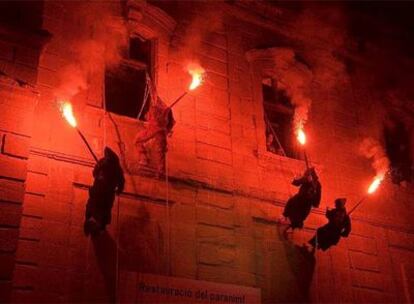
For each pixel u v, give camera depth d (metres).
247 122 15.52
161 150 13.05
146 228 12.80
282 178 15.21
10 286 10.34
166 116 13.25
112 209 12.56
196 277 12.91
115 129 13.38
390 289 15.60
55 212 11.85
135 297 11.91
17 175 11.20
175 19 15.79
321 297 14.34
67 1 14.09
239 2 17.20
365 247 15.75
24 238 11.29
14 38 12.39
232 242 13.71
